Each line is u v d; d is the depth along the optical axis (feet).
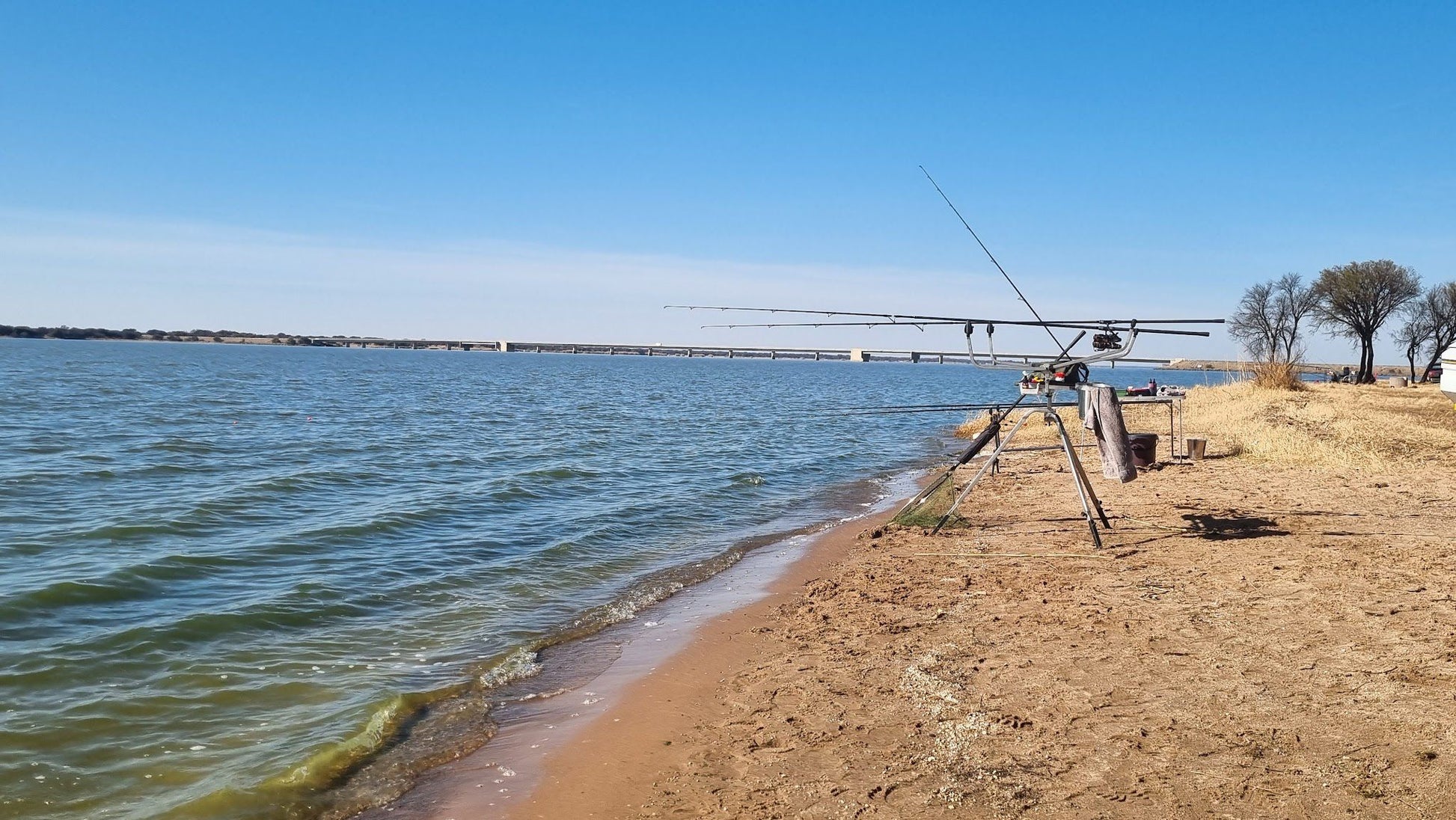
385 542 42.32
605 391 216.95
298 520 46.60
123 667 25.09
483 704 23.08
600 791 17.76
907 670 22.33
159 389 171.42
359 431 99.40
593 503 55.01
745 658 25.45
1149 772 16.01
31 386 163.63
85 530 42.01
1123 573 30.30
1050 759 16.85
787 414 146.20
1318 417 77.51
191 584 34.06
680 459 79.20
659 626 29.48
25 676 24.03
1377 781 15.02
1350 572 28.32
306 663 25.91
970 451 40.14
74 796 17.89
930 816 15.19
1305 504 41.24
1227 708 18.47
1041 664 21.97
